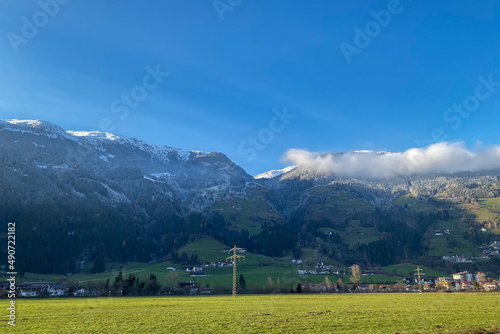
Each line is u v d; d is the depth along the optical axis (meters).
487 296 105.31
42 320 49.47
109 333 38.41
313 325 42.50
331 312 58.06
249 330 39.38
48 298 118.38
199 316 53.72
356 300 93.00
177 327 42.16
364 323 43.91
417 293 143.00
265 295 131.12
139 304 81.38
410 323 43.59
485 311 57.38
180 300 99.00
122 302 90.19
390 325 42.22
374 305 73.50
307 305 75.00
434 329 38.66
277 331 38.38
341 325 42.44
